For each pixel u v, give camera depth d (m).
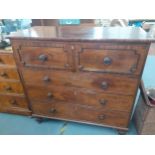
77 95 1.43
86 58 1.18
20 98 1.76
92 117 1.55
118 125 1.53
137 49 1.05
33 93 1.56
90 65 1.21
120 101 1.35
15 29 1.88
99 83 1.29
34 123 1.81
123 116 1.45
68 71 1.30
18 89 1.69
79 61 1.21
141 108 1.52
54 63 1.28
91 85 1.33
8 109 1.91
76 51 1.17
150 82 2.43
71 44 1.14
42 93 1.53
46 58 1.26
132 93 1.28
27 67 1.38
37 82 1.46
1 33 1.67
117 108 1.40
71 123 1.78
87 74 1.27
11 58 1.47
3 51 1.45
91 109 1.49
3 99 1.84
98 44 1.10
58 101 1.54
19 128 1.75
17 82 1.64
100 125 1.58
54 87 1.45
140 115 1.54
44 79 1.40
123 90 1.28
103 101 1.39
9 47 1.53
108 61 1.13
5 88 1.73
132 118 1.76
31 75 1.43
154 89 1.60
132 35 1.13
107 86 1.29
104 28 1.45
